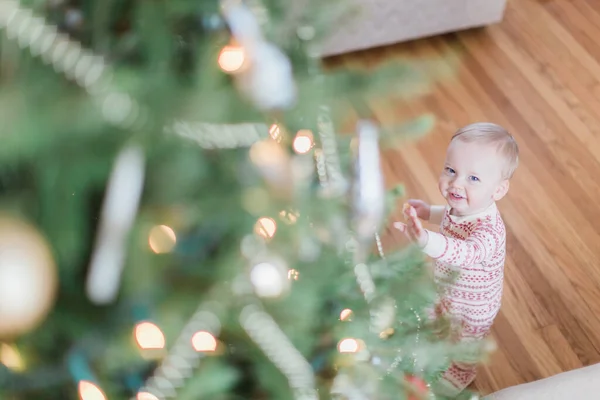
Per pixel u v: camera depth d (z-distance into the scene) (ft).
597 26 7.27
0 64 1.34
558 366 4.71
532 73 6.76
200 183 1.74
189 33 1.78
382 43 6.84
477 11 6.84
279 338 1.82
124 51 1.55
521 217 5.59
